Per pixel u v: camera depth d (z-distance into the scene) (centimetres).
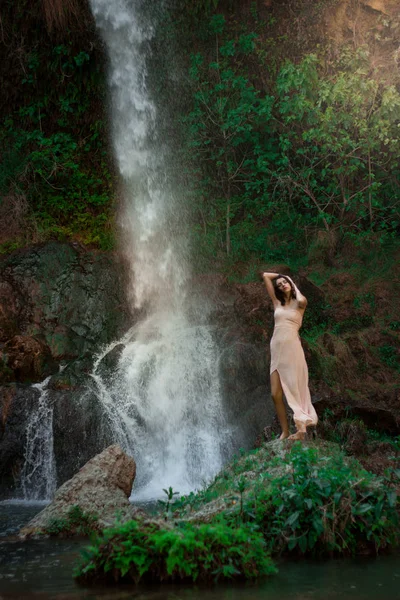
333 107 1652
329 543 573
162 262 1648
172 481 1161
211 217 1764
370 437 998
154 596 453
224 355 1259
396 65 1645
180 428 1220
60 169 1766
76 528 694
